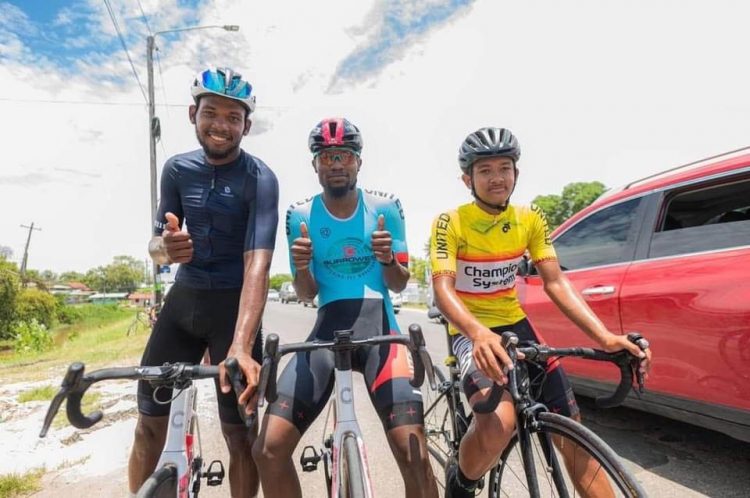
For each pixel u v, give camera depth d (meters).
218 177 2.08
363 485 1.43
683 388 2.66
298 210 2.26
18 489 2.84
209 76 1.95
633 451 3.13
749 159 2.63
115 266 111.06
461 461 2.01
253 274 1.89
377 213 2.22
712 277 2.53
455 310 1.85
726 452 3.05
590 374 3.41
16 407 4.88
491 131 2.06
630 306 2.98
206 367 1.51
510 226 2.12
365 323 2.11
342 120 2.11
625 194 3.44
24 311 22.36
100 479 2.99
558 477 1.64
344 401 1.73
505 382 1.58
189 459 1.72
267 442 1.82
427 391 3.56
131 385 5.61
